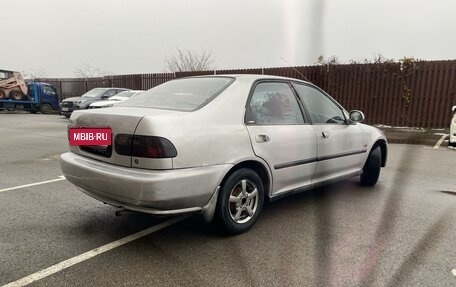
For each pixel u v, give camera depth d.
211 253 2.97
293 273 2.64
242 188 3.31
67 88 24.16
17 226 3.51
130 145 2.87
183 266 2.75
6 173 5.71
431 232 3.38
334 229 3.45
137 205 2.82
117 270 2.68
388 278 2.56
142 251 3.00
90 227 3.51
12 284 2.47
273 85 3.83
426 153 7.64
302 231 3.44
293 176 3.77
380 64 11.89
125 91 15.63
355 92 12.43
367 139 4.80
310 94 4.23
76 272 2.64
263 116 3.56
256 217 3.49
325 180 4.20
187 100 3.34
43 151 7.77
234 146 3.17
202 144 2.95
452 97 10.98
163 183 2.71
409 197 4.50
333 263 2.77
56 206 4.12
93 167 3.10
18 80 19.69
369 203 4.29
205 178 2.94
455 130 8.27
